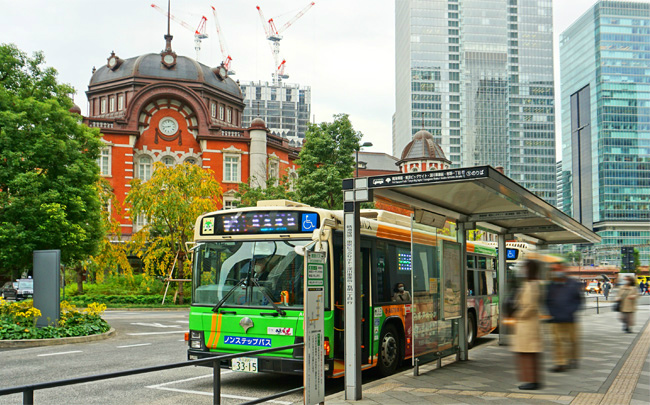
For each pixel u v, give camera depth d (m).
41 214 20.88
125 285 40.75
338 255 9.60
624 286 19.70
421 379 10.08
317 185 37.53
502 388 9.18
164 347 15.48
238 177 57.31
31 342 15.62
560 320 10.65
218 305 9.54
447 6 154.88
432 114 152.38
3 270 22.02
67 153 22.36
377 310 10.48
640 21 161.12
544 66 158.00
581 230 15.46
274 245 9.48
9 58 22.69
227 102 64.50
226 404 8.42
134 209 37.62
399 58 169.75
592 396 8.45
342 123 39.69
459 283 12.21
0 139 21.03
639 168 157.12
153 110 56.75
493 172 8.07
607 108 158.25
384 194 8.95
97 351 14.57
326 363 9.08
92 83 62.28
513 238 15.41
